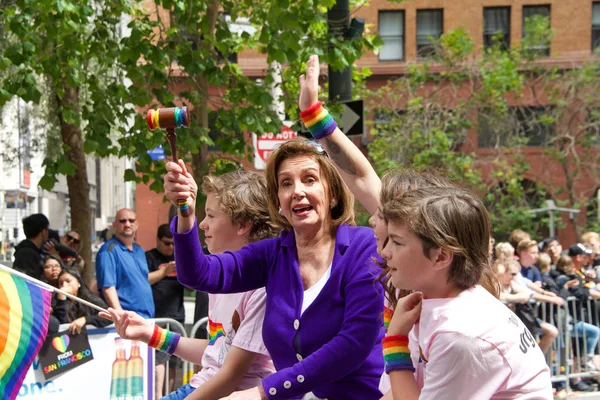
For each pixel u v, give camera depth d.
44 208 28.69
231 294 3.33
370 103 21.78
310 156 2.86
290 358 2.78
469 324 1.98
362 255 2.71
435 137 19.73
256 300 3.12
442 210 2.06
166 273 7.66
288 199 2.82
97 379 5.71
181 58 8.16
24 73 7.80
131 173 8.59
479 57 23.64
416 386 2.18
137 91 8.21
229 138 8.88
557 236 22.53
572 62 22.33
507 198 20.34
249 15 8.73
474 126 20.95
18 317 3.72
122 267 6.93
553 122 21.52
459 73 21.05
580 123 21.33
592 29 24.02
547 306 8.11
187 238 2.80
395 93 22.20
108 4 8.44
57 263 5.87
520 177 20.67
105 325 5.77
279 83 9.53
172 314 7.75
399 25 24.55
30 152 15.66
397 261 2.12
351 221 2.91
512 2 24.17
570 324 8.27
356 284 2.67
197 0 8.26
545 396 2.02
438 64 21.89
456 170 19.56
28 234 7.39
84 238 10.06
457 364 1.96
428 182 2.33
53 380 5.55
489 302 2.07
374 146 20.19
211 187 3.46
